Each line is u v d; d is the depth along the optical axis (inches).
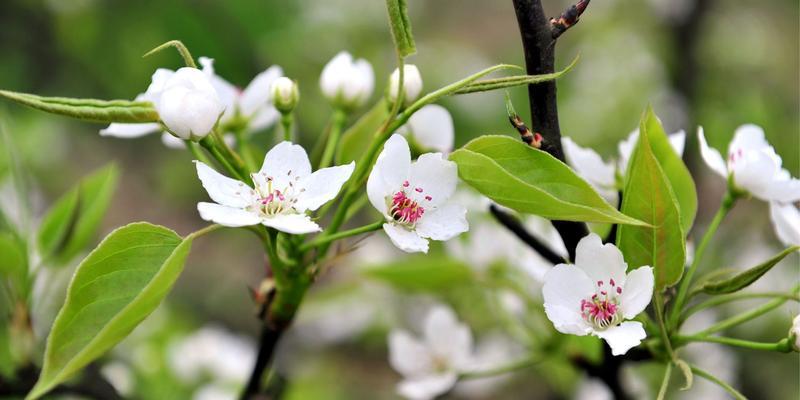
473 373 30.2
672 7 43.1
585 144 48.4
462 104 48.3
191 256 58.7
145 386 38.7
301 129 47.0
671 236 24.9
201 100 24.9
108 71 45.6
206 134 25.1
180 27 44.3
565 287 25.0
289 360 49.4
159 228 24.4
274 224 24.5
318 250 26.1
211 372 39.8
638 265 25.1
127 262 24.2
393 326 46.3
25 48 45.8
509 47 68.1
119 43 45.0
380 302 45.5
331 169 25.2
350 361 52.6
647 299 24.8
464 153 24.8
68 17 45.0
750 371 41.0
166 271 24.0
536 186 24.7
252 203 24.9
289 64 46.6
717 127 41.4
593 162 27.0
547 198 24.2
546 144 24.9
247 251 58.2
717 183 46.3
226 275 57.8
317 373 48.3
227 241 58.4
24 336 28.9
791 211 27.0
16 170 29.5
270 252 25.8
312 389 44.6
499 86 24.5
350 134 27.2
